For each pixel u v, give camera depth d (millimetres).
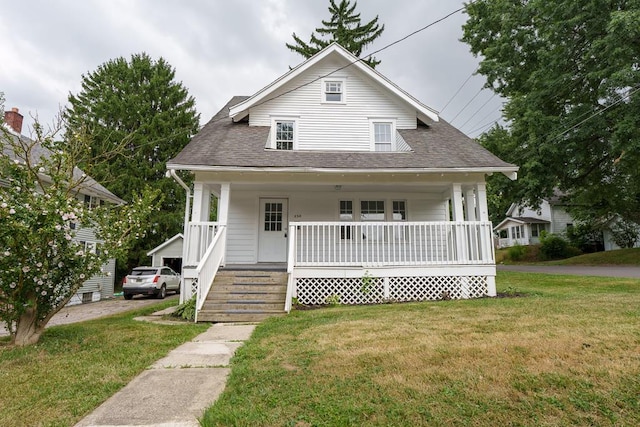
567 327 4617
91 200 17500
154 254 23453
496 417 2494
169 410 2787
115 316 8352
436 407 2641
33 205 4750
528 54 18703
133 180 24953
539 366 3297
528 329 4621
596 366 3242
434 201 11547
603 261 20516
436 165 8992
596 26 15781
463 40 21422
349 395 2883
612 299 6828
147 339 5238
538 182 16688
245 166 8602
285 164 8953
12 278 4832
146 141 25922
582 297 7418
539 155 16922
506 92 20156
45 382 3441
